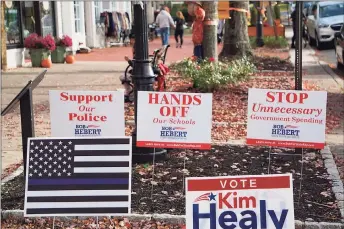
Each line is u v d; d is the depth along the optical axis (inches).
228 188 143.9
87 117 212.4
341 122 372.8
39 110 412.8
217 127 347.6
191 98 208.5
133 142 258.2
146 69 256.5
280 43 949.8
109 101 211.3
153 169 244.2
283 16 1717.5
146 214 198.4
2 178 244.1
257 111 211.8
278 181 144.2
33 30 793.6
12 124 370.9
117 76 619.5
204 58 522.0
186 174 243.1
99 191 165.2
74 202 164.6
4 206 207.5
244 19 683.4
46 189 165.2
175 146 212.5
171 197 216.4
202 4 531.5
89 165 166.6
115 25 1147.9
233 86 486.6
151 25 1314.0
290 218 143.6
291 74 588.4
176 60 792.3
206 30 530.9
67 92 211.0
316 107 207.6
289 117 210.2
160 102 210.2
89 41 1073.5
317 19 951.0
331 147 305.0
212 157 269.7
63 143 167.0
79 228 192.5
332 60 770.2
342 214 199.3
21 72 652.7
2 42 648.4
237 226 144.3
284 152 277.7
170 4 1720.0
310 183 233.6
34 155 167.0
